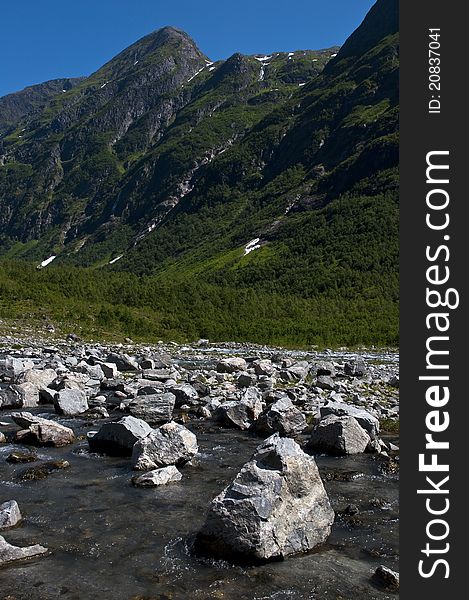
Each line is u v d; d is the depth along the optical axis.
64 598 8.35
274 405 19.78
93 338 57.50
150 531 10.91
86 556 9.78
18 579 8.90
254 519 9.70
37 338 52.41
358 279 128.12
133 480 13.68
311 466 10.73
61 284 77.12
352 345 72.06
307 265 147.50
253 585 8.90
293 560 9.82
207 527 9.91
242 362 36.28
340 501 12.93
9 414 21.78
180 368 37.47
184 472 14.84
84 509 12.01
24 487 13.34
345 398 25.95
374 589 8.90
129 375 32.69
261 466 10.59
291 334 74.19
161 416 20.41
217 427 20.36
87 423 20.31
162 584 8.85
